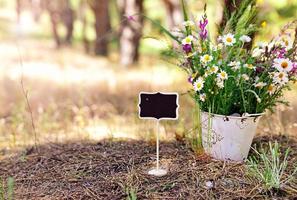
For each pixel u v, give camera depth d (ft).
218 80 4.97
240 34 5.18
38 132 7.70
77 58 24.35
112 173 5.04
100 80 15.15
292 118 7.31
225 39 5.00
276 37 5.46
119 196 4.60
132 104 10.29
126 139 6.38
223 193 4.58
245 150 5.18
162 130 7.04
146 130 6.97
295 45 5.26
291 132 6.63
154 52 23.02
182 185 4.72
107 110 9.93
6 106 10.27
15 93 12.00
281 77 4.97
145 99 4.90
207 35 5.27
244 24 5.21
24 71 17.63
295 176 4.83
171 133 6.78
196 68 5.16
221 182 4.74
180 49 5.74
